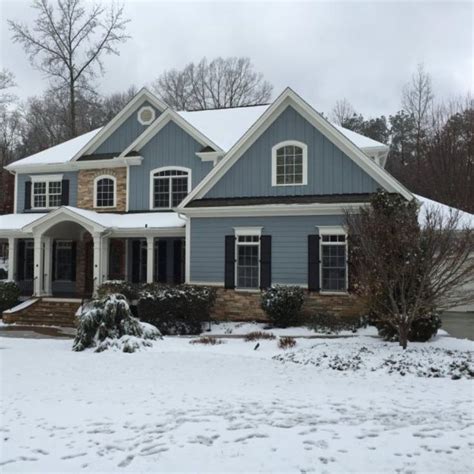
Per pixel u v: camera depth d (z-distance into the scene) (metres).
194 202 19.50
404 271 11.83
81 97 40.94
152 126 22.34
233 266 18.70
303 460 5.16
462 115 41.66
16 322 20.05
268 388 8.80
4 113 48.06
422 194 39.88
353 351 11.86
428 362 10.55
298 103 18.58
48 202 24.73
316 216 17.86
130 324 13.85
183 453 5.41
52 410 7.39
